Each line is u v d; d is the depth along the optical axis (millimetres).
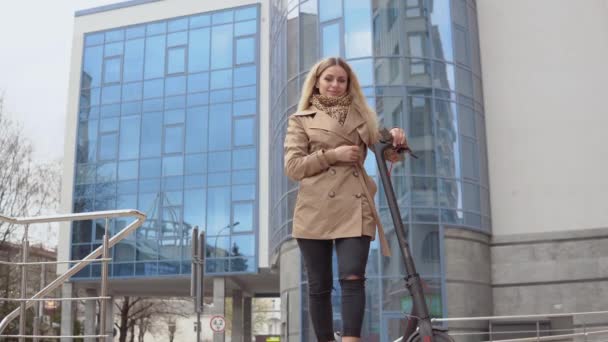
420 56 22453
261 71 31906
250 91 31891
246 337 40062
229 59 32469
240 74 32188
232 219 31109
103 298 4922
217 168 31734
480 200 22766
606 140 22984
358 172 3420
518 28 24281
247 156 31391
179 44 33375
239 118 31844
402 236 3066
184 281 33312
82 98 34438
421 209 21422
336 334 3566
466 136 22781
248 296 40406
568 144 23250
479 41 24500
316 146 3461
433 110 22172
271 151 29062
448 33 23000
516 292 22625
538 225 22969
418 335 2887
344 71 3551
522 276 22688
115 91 34000
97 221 32969
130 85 33812
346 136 3432
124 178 33031
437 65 22562
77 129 34156
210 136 32094
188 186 31984
